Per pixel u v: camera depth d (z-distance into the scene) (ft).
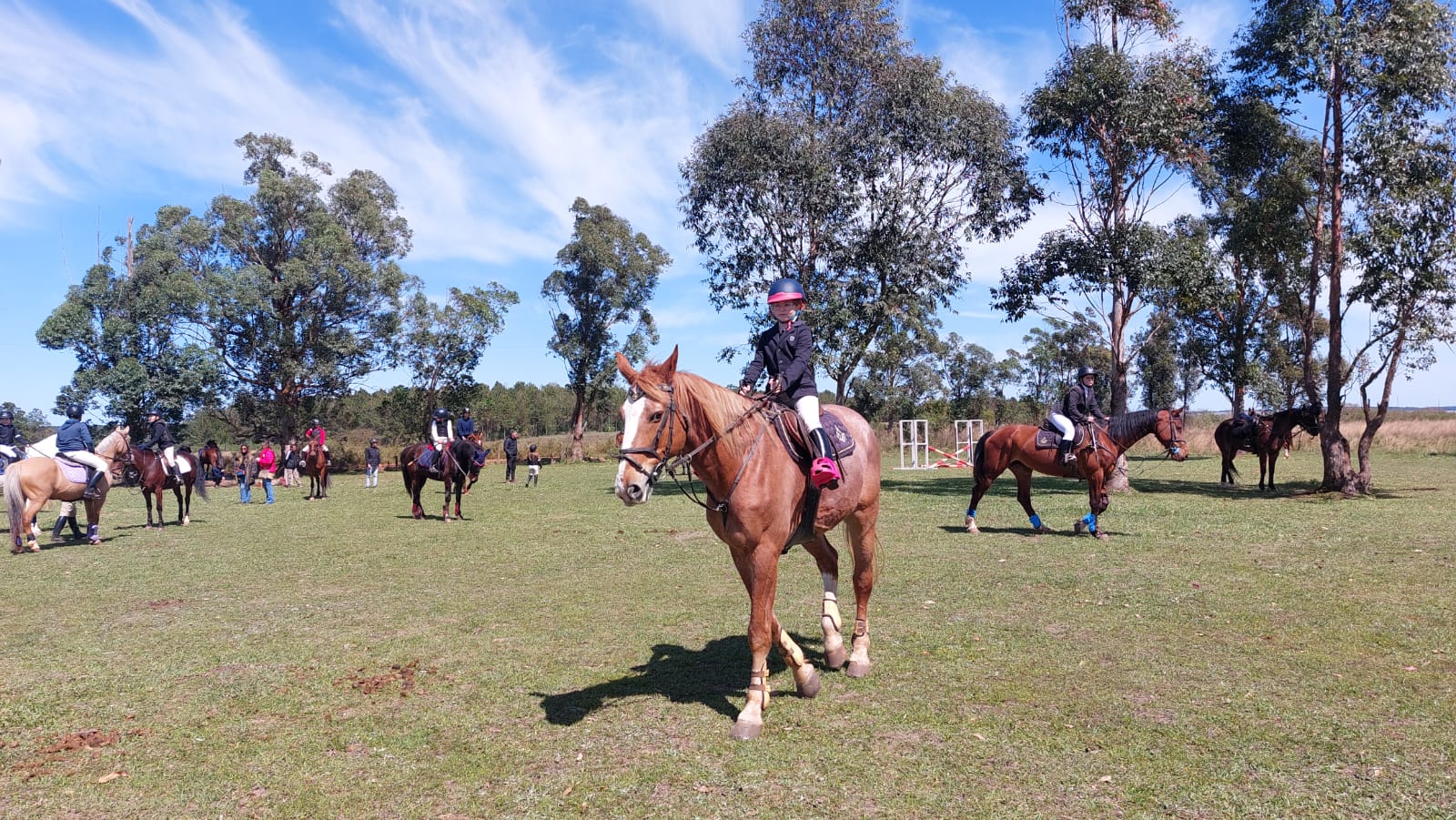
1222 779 12.15
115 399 106.83
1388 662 17.75
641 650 20.03
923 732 14.32
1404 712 14.70
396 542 42.45
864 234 67.10
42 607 26.40
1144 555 31.94
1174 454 36.42
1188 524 40.83
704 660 19.06
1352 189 56.80
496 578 30.83
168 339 114.62
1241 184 68.95
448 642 21.29
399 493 81.82
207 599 27.50
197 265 122.72
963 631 21.11
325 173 134.72
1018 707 15.42
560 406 291.38
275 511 62.49
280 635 22.26
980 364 210.38
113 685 17.89
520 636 21.67
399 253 141.49
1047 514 46.42
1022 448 38.32
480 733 14.78
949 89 66.74
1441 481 64.49
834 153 66.64
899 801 11.73
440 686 17.53
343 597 27.58
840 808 11.56
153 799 12.41
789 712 15.49
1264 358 110.83
